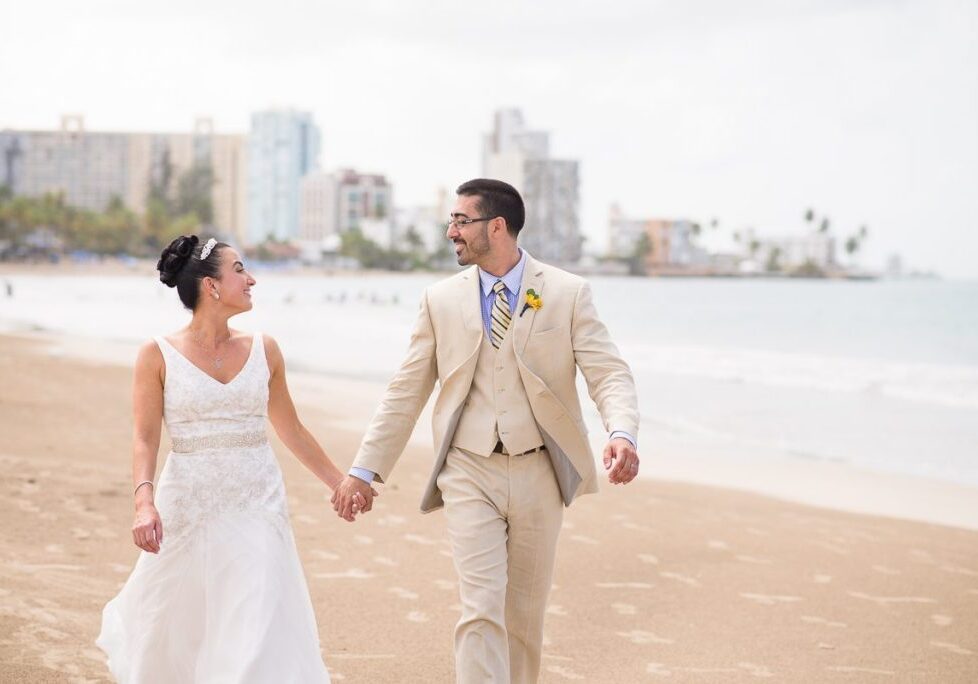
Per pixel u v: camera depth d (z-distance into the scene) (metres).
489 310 3.82
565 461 3.78
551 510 3.78
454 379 3.79
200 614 3.46
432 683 4.48
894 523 8.44
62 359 20.83
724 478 10.45
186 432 3.55
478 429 3.75
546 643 5.12
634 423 3.61
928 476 10.77
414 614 5.46
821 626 5.54
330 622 5.29
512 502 3.71
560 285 3.84
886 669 4.89
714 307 74.38
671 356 26.05
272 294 98.44
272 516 3.56
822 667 4.89
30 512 7.18
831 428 14.35
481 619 3.57
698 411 15.91
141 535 3.34
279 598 3.42
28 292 80.81
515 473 3.73
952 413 16.00
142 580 3.49
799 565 6.86
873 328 49.81
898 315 63.56
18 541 6.39
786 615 5.71
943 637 5.40
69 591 5.42
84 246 189.38
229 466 3.54
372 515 7.84
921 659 5.05
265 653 3.30
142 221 198.00
